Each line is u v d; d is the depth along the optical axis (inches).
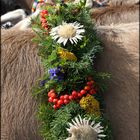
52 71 46.3
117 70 52.6
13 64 51.0
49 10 50.1
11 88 50.4
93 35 49.7
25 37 52.7
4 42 52.1
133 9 60.6
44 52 48.9
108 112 50.8
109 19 58.9
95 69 51.3
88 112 45.4
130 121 51.6
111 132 48.4
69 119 45.2
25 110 49.9
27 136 49.6
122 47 54.0
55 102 46.2
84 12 50.0
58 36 47.3
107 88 51.4
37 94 49.2
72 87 46.9
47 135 46.6
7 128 49.3
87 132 43.4
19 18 65.9
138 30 55.8
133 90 52.5
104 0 62.3
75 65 46.2
